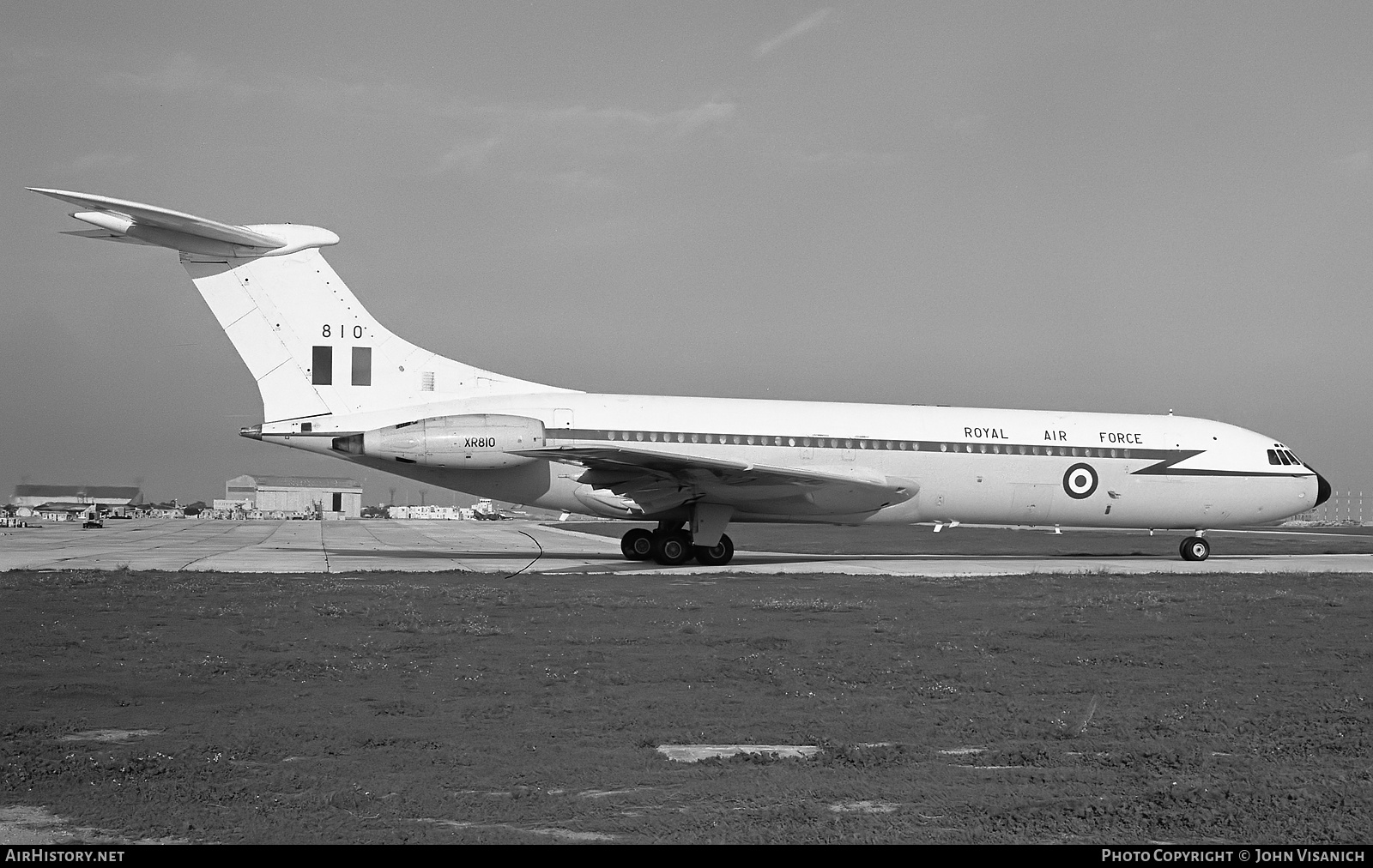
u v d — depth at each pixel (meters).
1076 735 23.11
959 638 36.19
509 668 29.89
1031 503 74.62
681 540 70.12
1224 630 38.81
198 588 48.75
